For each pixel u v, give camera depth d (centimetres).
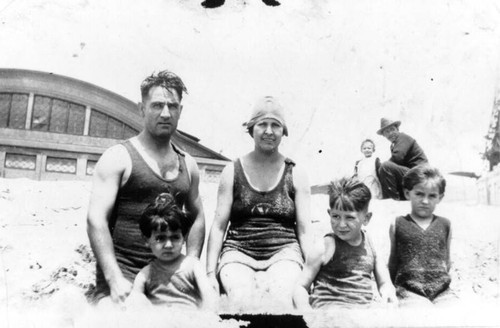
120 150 295
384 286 300
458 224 359
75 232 316
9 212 316
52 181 340
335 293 293
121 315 274
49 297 291
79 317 284
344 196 296
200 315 275
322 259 297
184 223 286
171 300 279
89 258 309
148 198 293
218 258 298
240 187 304
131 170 291
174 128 303
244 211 302
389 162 366
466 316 307
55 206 326
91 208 285
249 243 297
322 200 352
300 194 308
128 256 289
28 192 328
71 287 295
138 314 274
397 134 371
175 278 282
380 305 295
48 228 315
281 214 301
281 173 308
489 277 334
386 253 327
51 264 301
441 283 314
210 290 278
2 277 294
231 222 307
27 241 309
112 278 277
